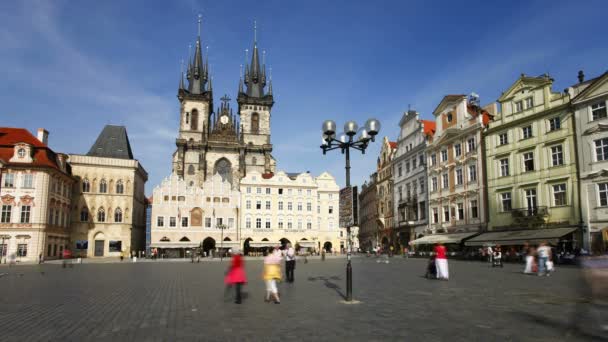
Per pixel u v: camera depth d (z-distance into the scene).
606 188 43.38
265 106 135.50
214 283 27.41
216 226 96.44
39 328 12.73
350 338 11.12
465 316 13.98
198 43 136.38
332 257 84.81
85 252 88.62
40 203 73.75
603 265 9.89
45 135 85.31
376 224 105.56
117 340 11.12
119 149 99.88
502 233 53.69
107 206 91.38
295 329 12.25
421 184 76.19
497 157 56.56
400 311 15.11
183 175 121.19
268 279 17.84
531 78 52.62
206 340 11.02
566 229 46.00
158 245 92.00
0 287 25.53
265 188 101.38
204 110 129.25
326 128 20.84
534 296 18.62
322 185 107.19
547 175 49.78
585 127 45.78
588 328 10.28
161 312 15.39
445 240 61.50
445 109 68.75
